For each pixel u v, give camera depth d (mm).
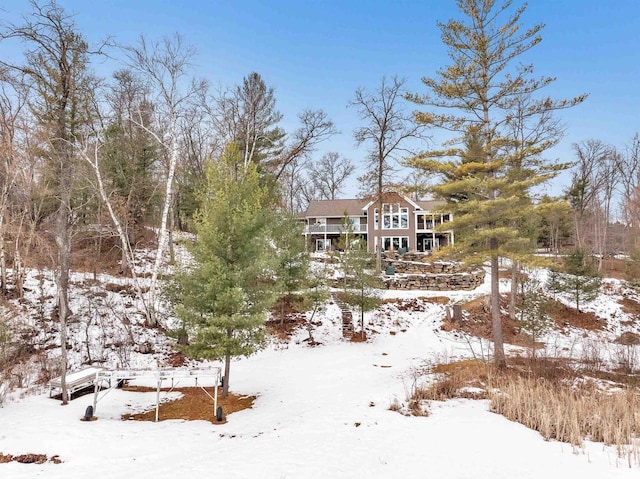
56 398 11938
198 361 16641
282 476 6961
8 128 16781
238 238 12242
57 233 17125
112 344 16594
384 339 20922
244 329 12141
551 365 16375
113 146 24906
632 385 13969
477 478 6867
